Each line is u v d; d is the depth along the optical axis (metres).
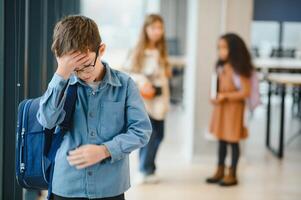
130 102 1.65
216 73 4.01
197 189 3.96
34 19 2.90
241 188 4.02
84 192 1.60
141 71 3.83
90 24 1.50
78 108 1.60
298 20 8.24
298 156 5.29
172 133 6.50
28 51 2.88
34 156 1.67
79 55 1.45
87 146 1.51
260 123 7.48
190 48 5.01
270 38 9.63
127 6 10.02
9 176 2.42
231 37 3.91
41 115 1.51
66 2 3.81
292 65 7.42
